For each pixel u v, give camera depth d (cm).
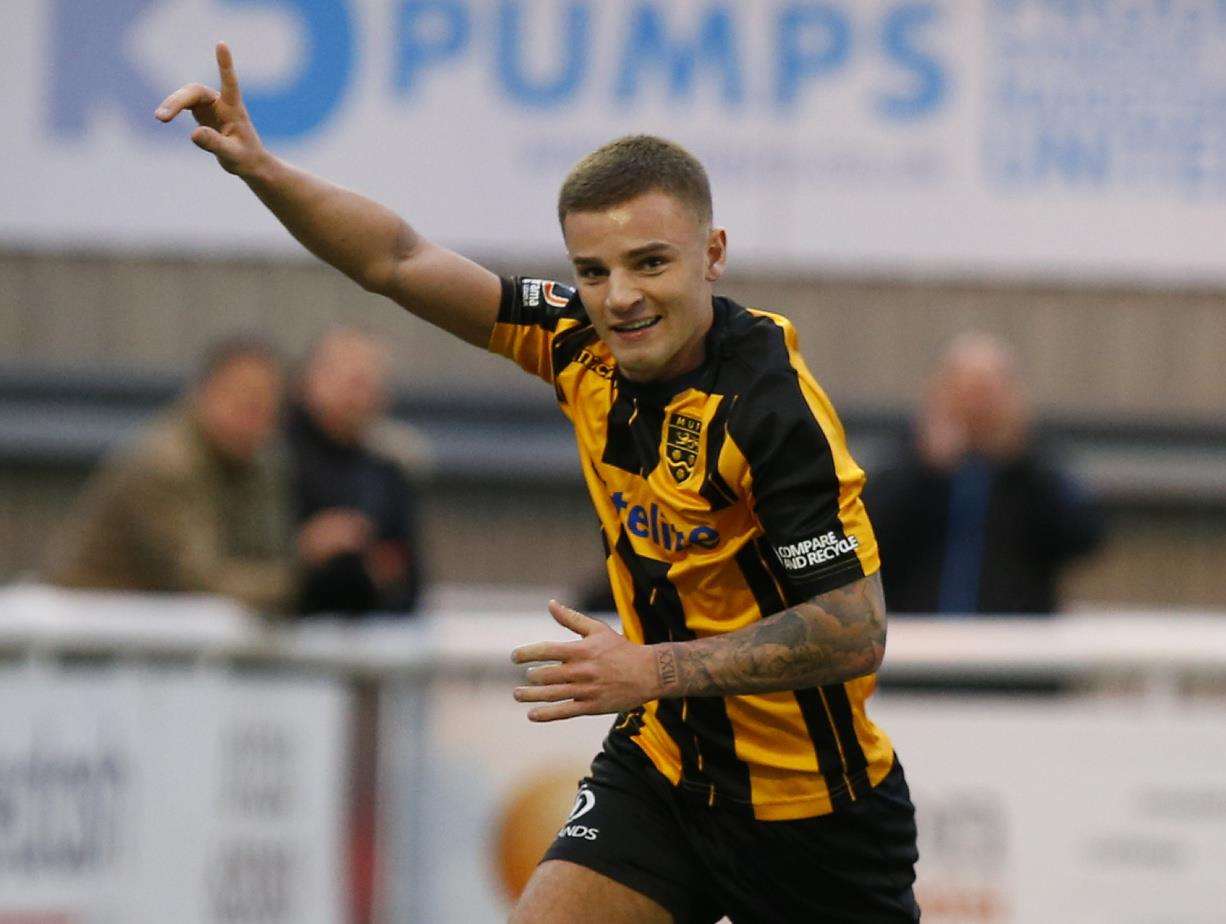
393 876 1919
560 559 3003
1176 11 2878
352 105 2894
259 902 1895
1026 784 1916
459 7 2888
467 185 2895
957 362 2127
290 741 1911
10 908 1830
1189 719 1920
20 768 1841
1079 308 2984
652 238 1059
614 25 2883
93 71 2934
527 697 1024
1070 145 2900
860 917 1214
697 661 1040
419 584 2134
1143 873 1906
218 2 2906
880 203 2906
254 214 2986
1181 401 2992
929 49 2886
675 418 1123
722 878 1202
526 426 3012
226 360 1928
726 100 2884
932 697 1930
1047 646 1933
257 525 1966
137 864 1866
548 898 1175
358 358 2073
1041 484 2109
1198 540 3009
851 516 1087
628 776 1217
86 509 2947
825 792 1177
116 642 1869
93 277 2981
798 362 1127
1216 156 2902
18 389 2967
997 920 1906
